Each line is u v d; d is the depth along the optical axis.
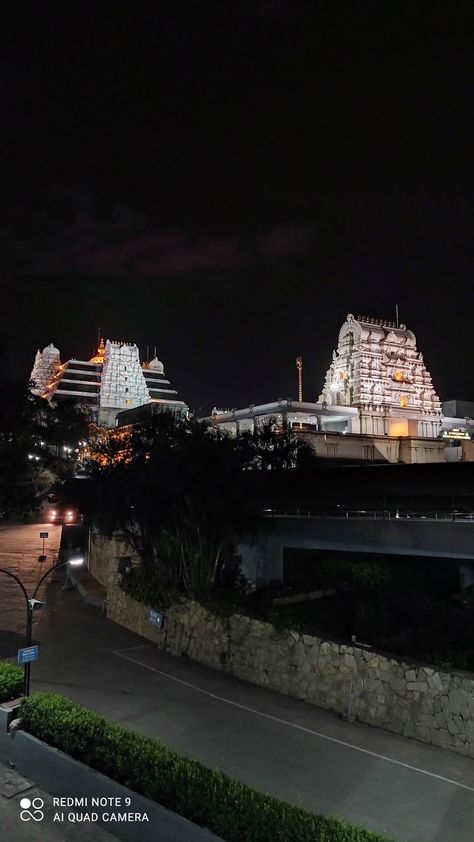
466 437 119.38
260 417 107.12
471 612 26.89
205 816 10.91
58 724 13.97
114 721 19.77
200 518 29.95
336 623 28.05
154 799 11.67
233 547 33.12
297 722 20.81
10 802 12.88
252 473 31.19
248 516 31.09
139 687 23.34
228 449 31.20
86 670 24.95
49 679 23.50
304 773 16.97
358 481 37.81
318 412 107.62
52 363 175.25
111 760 12.64
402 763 18.02
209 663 26.78
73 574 44.03
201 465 29.56
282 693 23.72
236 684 24.50
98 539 43.44
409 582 34.12
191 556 30.42
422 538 29.69
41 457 28.98
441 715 19.47
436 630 25.61
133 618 31.80
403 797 15.94
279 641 24.53
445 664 21.22
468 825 14.68
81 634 30.48
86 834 11.84
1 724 15.03
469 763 18.23
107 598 34.69
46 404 27.66
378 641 24.67
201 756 17.59
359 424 112.81
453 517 31.03
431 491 35.62
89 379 156.25
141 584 32.31
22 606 35.88
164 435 33.66
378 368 119.38
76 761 12.92
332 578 34.84
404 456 105.81
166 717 20.50
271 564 35.56
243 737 19.22
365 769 17.45
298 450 39.88
